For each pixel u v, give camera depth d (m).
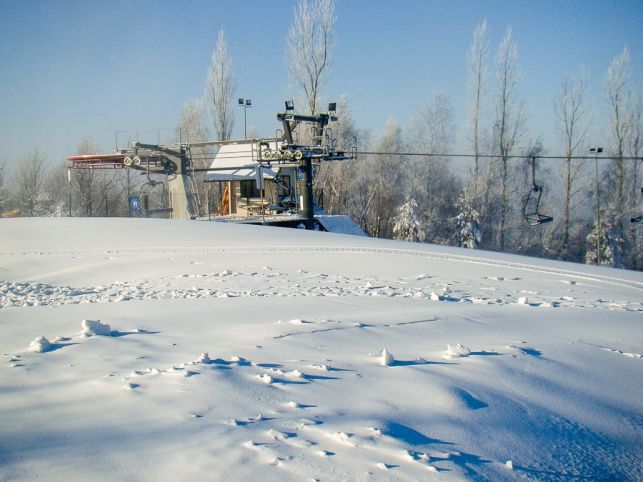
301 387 4.61
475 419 4.18
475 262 16.56
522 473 3.40
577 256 53.12
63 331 6.96
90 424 3.71
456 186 57.75
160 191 62.69
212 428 3.67
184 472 3.06
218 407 4.06
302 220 33.91
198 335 6.67
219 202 44.09
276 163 37.91
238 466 3.14
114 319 7.77
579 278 14.93
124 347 5.96
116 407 4.03
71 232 20.47
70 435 3.54
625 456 3.88
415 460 3.35
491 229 50.84
